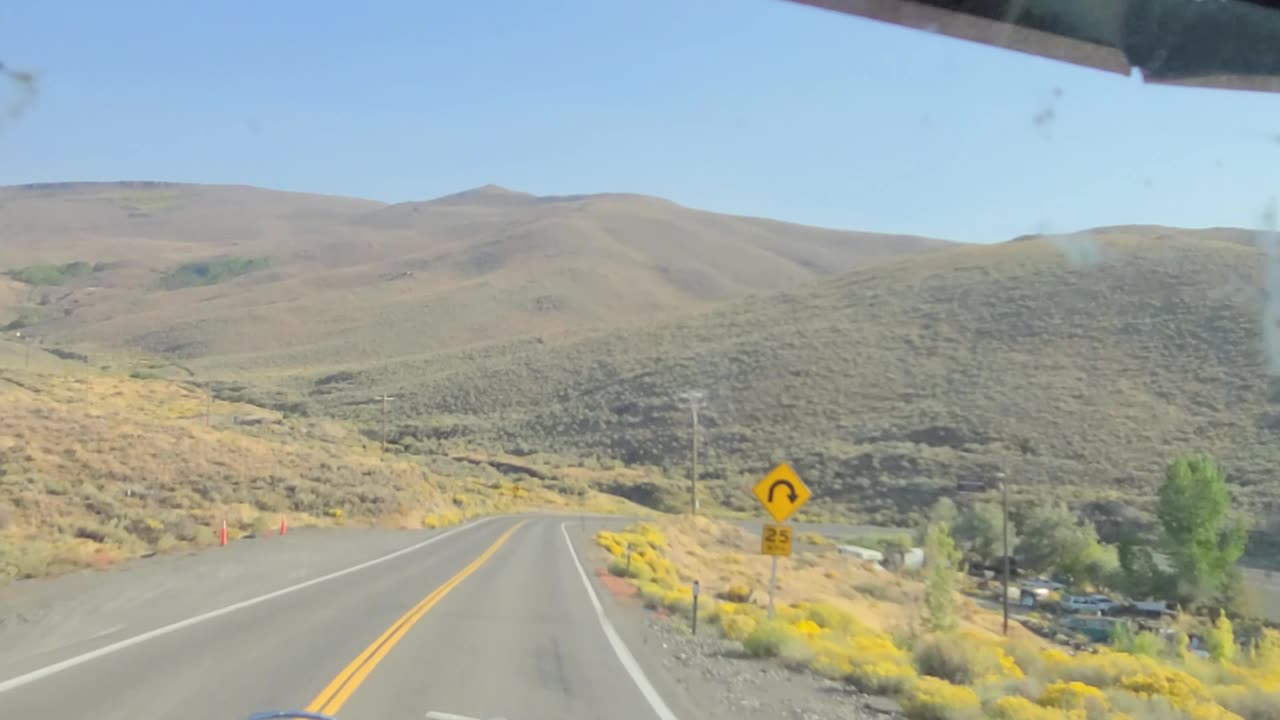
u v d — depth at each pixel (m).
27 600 18.45
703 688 13.75
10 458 41.81
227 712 10.51
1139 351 67.31
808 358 89.19
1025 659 19.16
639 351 110.12
